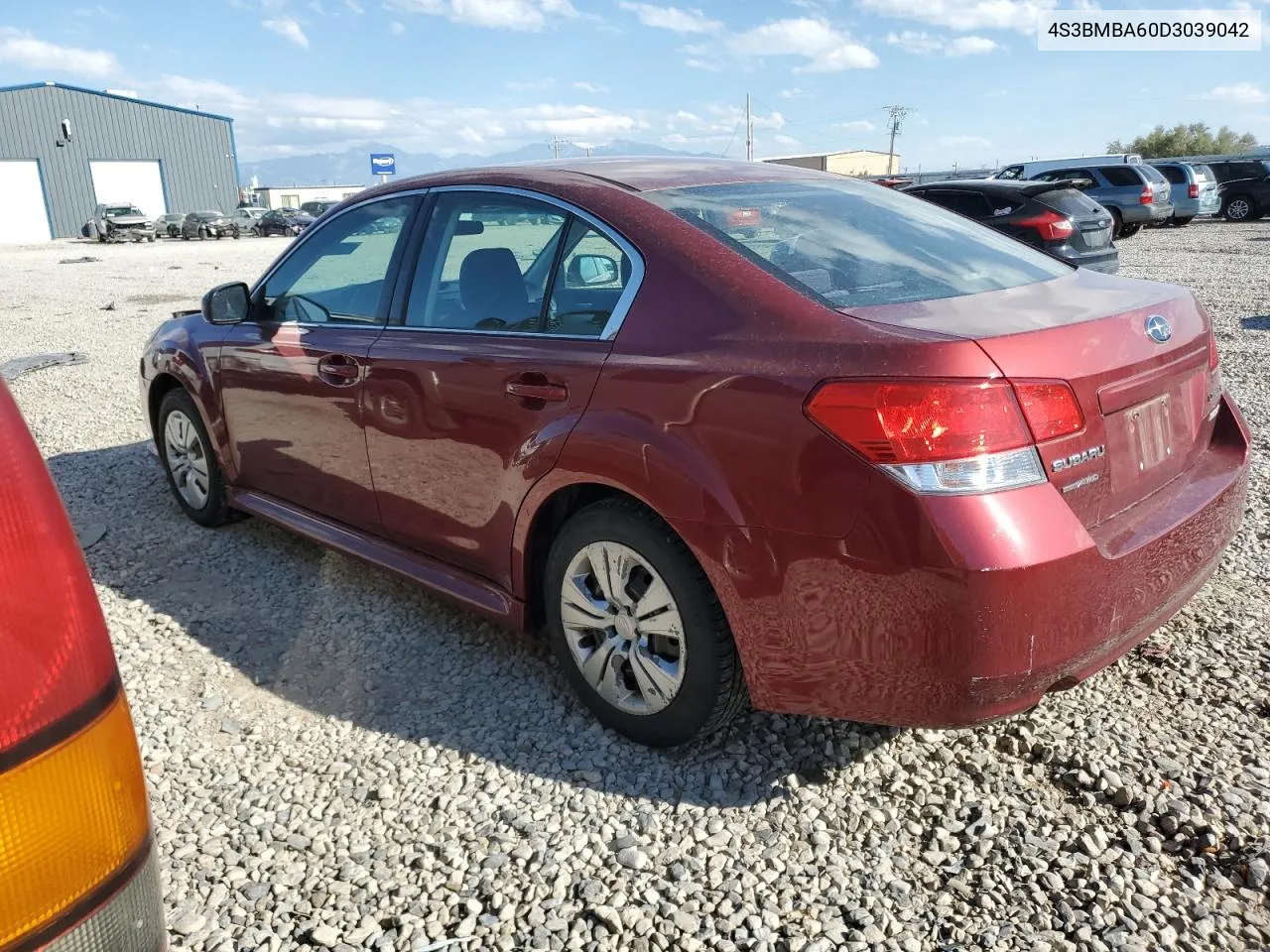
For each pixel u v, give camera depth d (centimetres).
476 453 306
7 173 5416
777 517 230
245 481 434
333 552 433
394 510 348
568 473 273
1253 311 1048
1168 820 243
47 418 721
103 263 2672
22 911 109
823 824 250
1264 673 308
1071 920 216
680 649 263
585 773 274
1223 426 297
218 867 241
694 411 245
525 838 249
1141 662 318
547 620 302
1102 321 242
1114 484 240
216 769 283
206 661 346
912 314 237
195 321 460
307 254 394
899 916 220
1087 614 224
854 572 221
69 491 540
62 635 115
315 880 236
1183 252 1744
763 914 221
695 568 254
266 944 216
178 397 461
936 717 223
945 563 210
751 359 238
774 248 272
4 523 112
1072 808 253
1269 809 246
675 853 241
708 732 271
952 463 211
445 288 329
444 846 246
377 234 363
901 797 260
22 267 2578
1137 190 2114
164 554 445
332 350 358
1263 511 454
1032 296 264
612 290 277
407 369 326
